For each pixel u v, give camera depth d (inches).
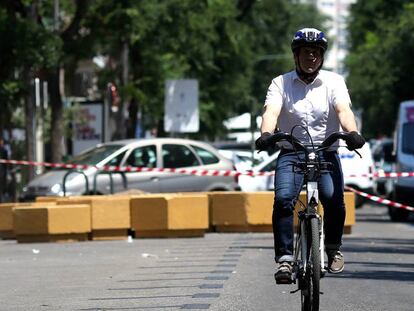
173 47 3046.3
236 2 3752.5
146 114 3727.9
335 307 832.9
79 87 4977.9
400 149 2287.2
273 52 5551.2
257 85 5492.1
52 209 1620.3
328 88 746.8
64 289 992.2
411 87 4173.2
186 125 3157.0
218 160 2028.8
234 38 3486.7
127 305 860.0
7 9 2450.8
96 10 2701.8
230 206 1710.1
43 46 2374.5
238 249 1385.3
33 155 2474.2
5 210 1732.3
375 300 874.1
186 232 1651.1
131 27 2731.3
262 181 2269.9
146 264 1214.3
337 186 733.9
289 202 719.1
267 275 1059.3
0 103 2456.9
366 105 6161.4
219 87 3863.2
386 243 1485.0
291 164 729.6
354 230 1867.6
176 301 873.5
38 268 1208.8
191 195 1658.5
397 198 2225.6
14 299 927.7
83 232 1633.9
